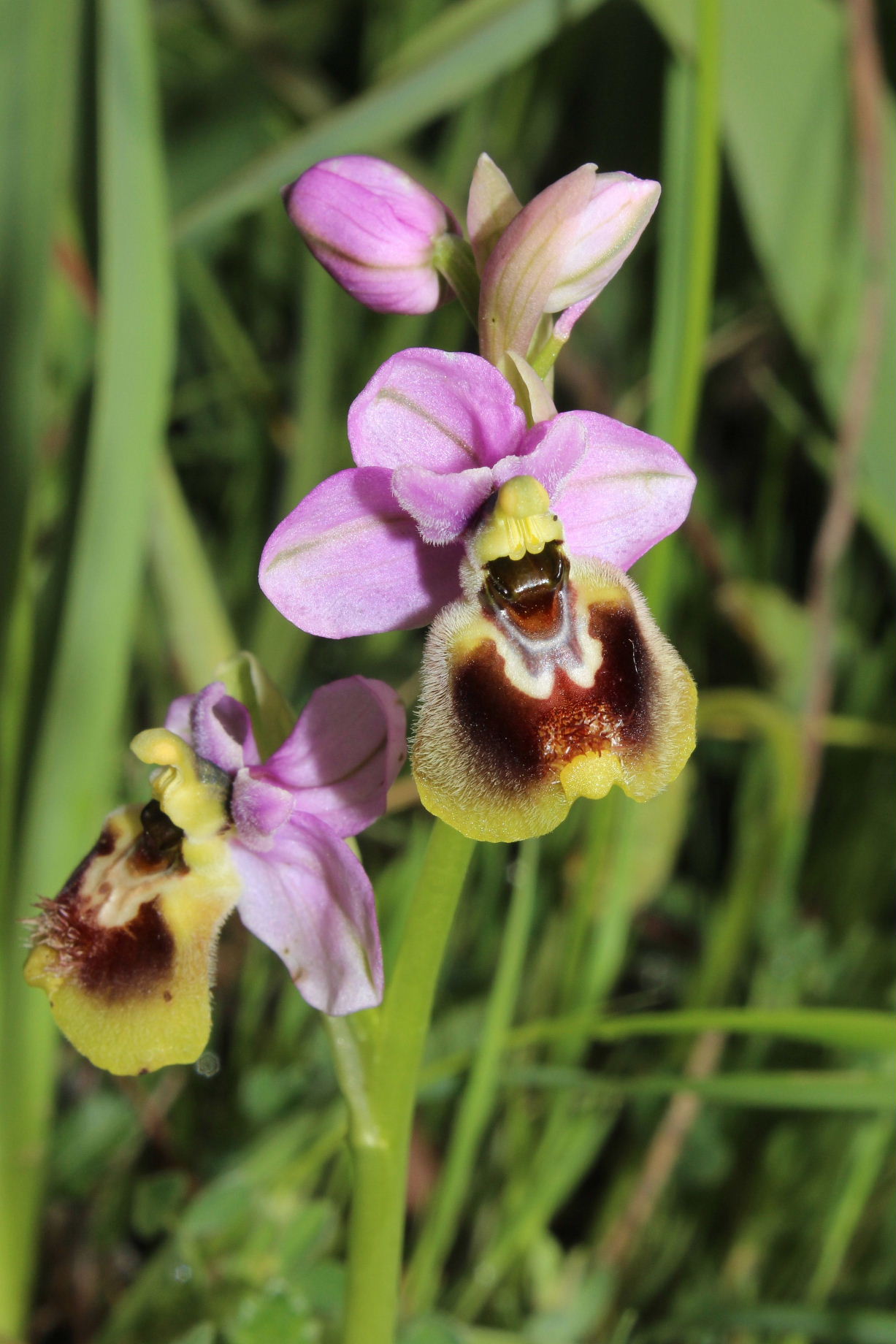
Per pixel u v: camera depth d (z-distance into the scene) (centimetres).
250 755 21
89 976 21
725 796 31
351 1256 21
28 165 24
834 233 27
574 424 20
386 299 21
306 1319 22
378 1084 21
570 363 32
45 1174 25
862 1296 25
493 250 20
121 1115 25
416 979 21
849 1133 26
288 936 21
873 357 26
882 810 28
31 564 24
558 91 35
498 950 27
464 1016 27
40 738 24
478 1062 23
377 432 20
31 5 24
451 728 21
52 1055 24
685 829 30
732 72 26
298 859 21
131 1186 26
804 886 29
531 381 20
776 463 32
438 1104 26
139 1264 26
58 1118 27
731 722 28
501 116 34
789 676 30
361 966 21
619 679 21
